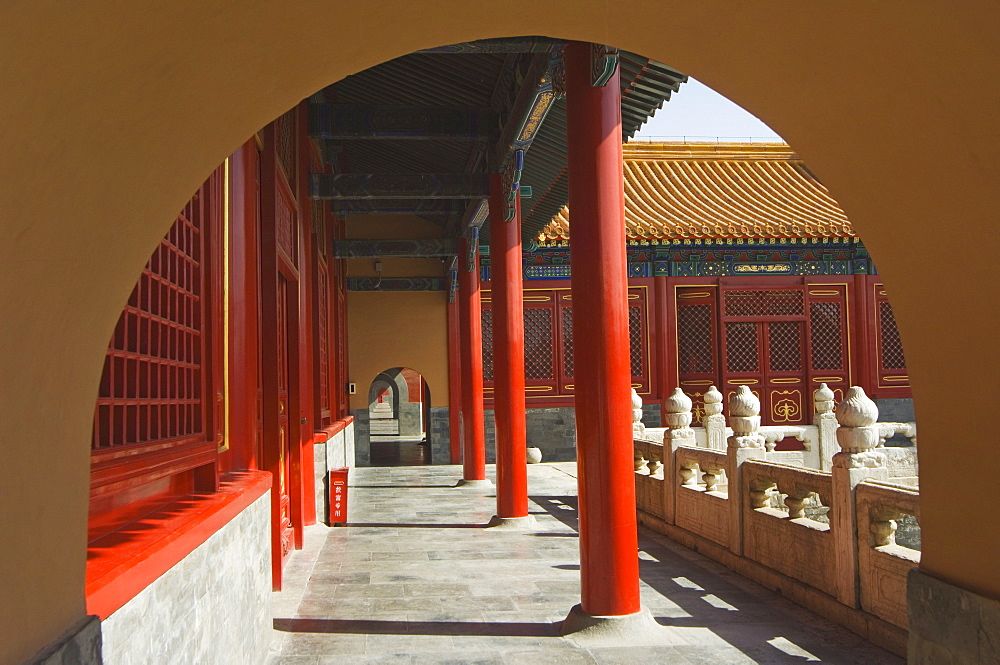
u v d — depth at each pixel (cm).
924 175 268
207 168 269
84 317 209
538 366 1920
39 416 186
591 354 575
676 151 2342
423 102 1099
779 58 289
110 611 230
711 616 605
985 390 262
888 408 1958
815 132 307
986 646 259
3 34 142
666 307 1939
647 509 1026
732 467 765
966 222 259
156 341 337
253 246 555
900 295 298
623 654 523
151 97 204
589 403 573
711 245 1948
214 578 367
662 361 1930
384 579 746
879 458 573
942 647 280
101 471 262
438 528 1023
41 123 163
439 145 1293
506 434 1030
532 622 600
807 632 561
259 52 240
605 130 588
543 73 746
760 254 1967
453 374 1938
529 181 1213
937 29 229
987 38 219
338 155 1404
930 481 290
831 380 1956
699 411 1941
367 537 963
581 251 585
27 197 166
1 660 167
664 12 293
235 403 537
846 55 264
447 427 1970
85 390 215
